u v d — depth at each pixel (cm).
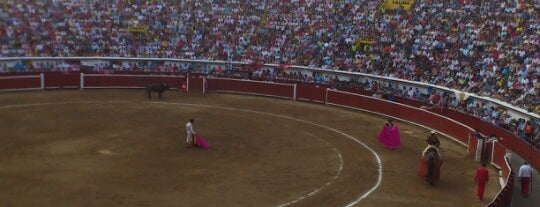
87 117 3106
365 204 1911
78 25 4644
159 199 1875
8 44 4341
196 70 4525
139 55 4569
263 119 3247
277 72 4369
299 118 3325
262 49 4528
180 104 3619
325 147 2647
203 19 4828
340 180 2155
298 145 2669
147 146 2536
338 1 4753
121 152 2422
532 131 2669
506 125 2853
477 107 3191
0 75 4000
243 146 2609
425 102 3453
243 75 4319
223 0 4962
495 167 2405
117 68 4462
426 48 3944
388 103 3422
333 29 4503
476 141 2538
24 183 1975
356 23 4484
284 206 1859
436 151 2217
